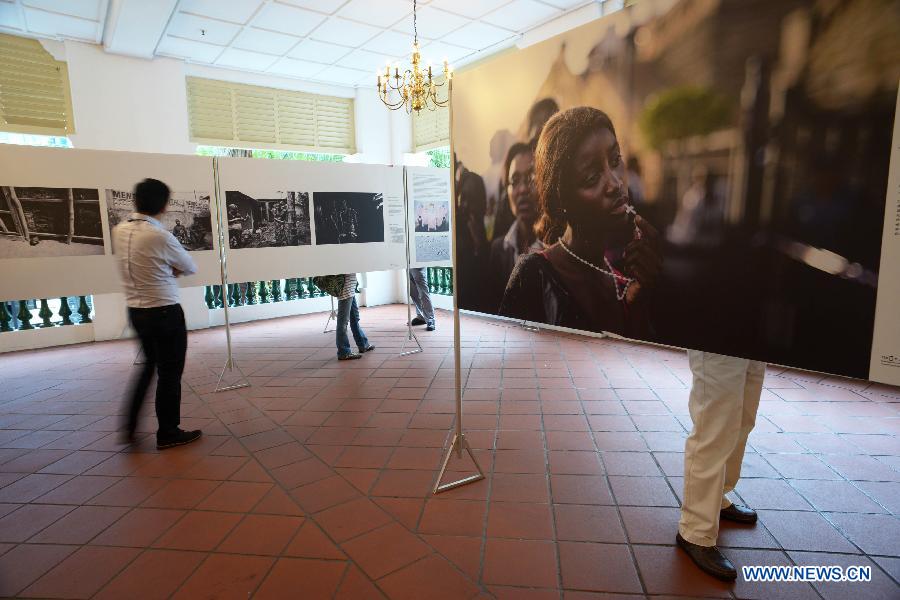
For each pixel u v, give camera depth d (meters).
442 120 7.75
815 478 2.43
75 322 6.04
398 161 8.31
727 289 1.48
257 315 7.28
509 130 2.10
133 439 3.11
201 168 3.94
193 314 6.63
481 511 2.23
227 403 3.73
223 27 5.46
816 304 1.32
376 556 1.93
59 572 1.89
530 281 2.09
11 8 4.83
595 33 1.72
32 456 2.91
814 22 1.24
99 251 3.70
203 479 2.59
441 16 5.33
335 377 4.33
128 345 5.88
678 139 1.53
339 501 2.34
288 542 2.04
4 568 1.92
